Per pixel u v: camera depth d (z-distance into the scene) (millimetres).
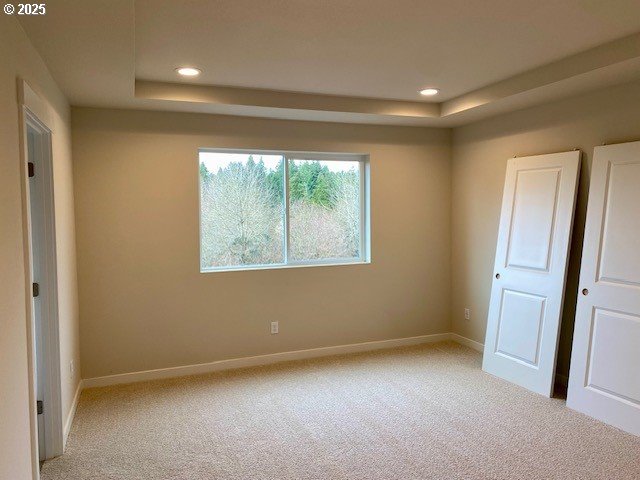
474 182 4750
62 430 2789
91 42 2256
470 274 4863
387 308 4918
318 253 4734
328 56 3016
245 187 4422
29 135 2635
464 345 4984
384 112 4230
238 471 2596
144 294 3998
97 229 3840
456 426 3115
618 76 3096
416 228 4996
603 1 2281
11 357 1777
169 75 3375
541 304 3744
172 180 4039
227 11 2312
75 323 3588
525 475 2527
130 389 3807
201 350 4199
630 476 2504
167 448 2855
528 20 2498
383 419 3230
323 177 4730
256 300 4379
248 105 3795
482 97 3865
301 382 3939
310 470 2598
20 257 1944
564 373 3764
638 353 2990
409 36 2689
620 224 3184
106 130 3836
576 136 3619
